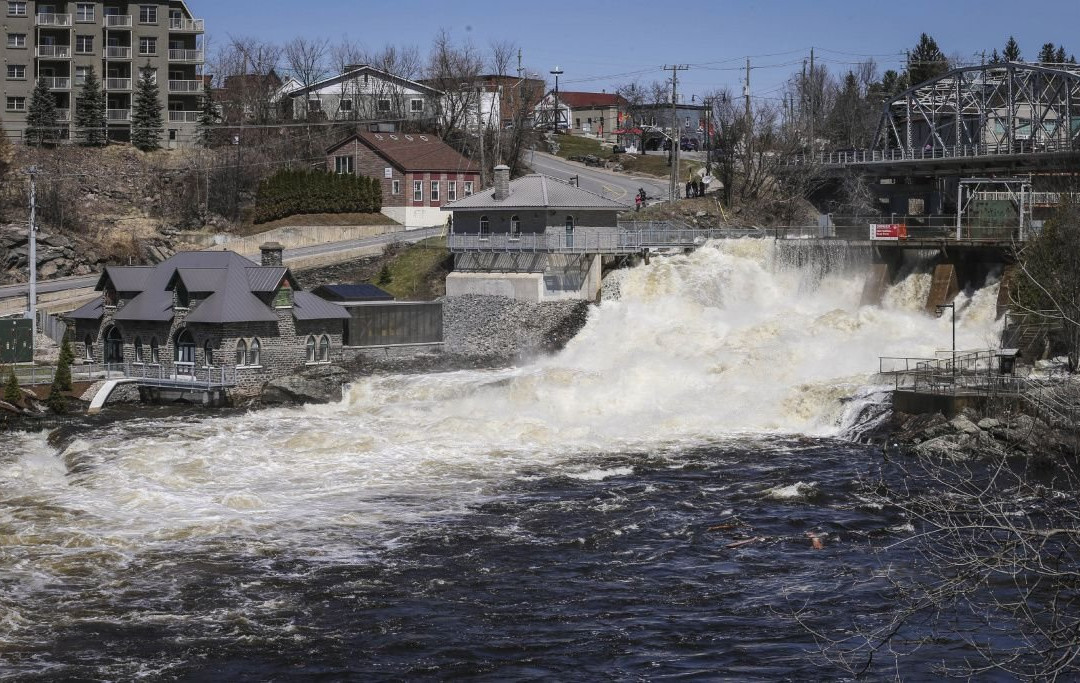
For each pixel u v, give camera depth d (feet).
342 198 427.33
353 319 312.91
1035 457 209.26
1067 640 83.82
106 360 307.58
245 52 589.32
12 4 476.95
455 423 249.14
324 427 254.68
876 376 260.01
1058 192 341.41
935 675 125.59
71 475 210.79
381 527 179.63
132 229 419.13
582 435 241.35
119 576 158.40
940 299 315.17
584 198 351.05
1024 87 450.30
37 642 137.69
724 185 466.70
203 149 484.33
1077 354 224.33
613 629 140.77
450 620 143.95
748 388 267.80
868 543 168.45
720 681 126.72
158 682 128.06
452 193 436.35
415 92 562.25
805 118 556.92
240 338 287.28
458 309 330.54
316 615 145.69
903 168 469.57
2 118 479.00
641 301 336.90
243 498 192.34
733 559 163.53
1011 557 84.28
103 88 486.79
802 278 347.15
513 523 181.37
